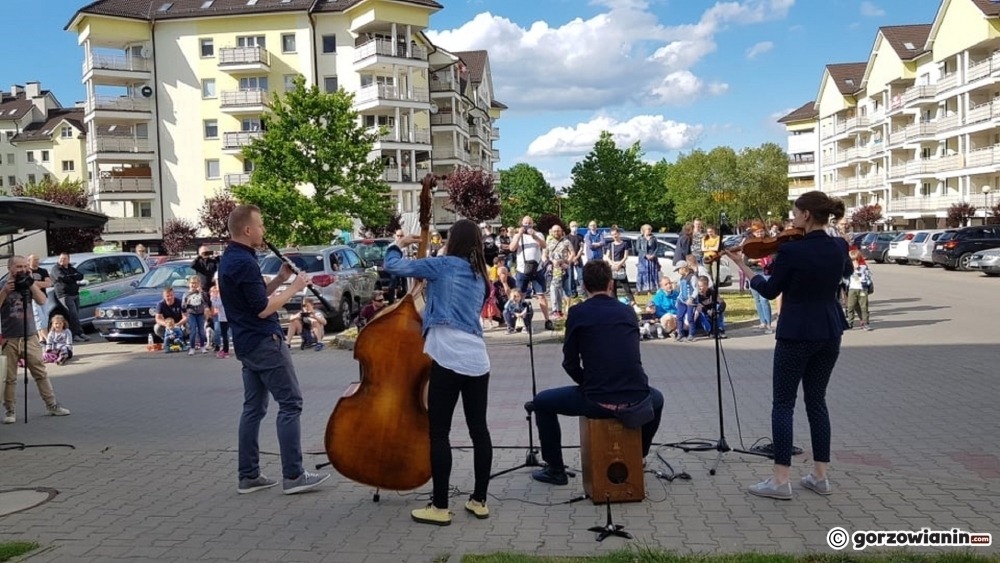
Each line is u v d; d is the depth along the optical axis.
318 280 17.09
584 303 5.54
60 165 83.06
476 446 5.21
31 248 22.56
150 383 11.80
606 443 5.36
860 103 76.25
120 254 20.28
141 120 53.97
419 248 5.48
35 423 8.87
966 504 5.19
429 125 57.31
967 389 9.14
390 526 5.12
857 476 5.86
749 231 14.67
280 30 53.31
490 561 4.36
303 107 33.53
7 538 5.05
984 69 52.38
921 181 62.59
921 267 37.41
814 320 5.23
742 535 4.75
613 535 4.79
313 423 8.48
